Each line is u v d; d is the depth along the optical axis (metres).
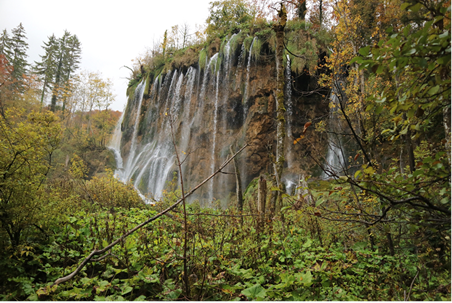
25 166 3.81
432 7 2.04
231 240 4.21
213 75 25.98
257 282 3.23
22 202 3.62
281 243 4.31
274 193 5.88
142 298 2.80
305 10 11.91
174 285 3.11
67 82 50.00
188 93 28.25
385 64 2.23
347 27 9.08
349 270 3.68
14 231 3.66
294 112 21.39
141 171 28.66
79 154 33.53
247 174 21.88
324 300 2.90
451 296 2.91
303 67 19.66
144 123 33.06
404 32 2.03
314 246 4.56
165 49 36.66
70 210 6.24
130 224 5.18
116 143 41.88
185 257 3.00
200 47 29.30
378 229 4.15
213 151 24.52
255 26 23.41
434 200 2.88
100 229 4.85
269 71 22.38
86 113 53.31
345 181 2.68
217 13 28.38
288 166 20.73
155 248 3.95
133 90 38.00
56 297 2.79
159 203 8.11
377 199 3.66
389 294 3.03
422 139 7.32
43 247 3.87
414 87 2.36
